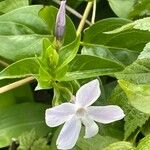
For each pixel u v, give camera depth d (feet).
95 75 0.41
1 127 0.46
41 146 0.43
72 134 0.37
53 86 0.41
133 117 0.40
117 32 0.45
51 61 0.40
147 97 0.37
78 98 0.37
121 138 0.43
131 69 0.41
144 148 0.36
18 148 0.43
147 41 0.47
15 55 0.47
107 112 0.37
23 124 0.46
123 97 0.41
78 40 0.40
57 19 0.40
